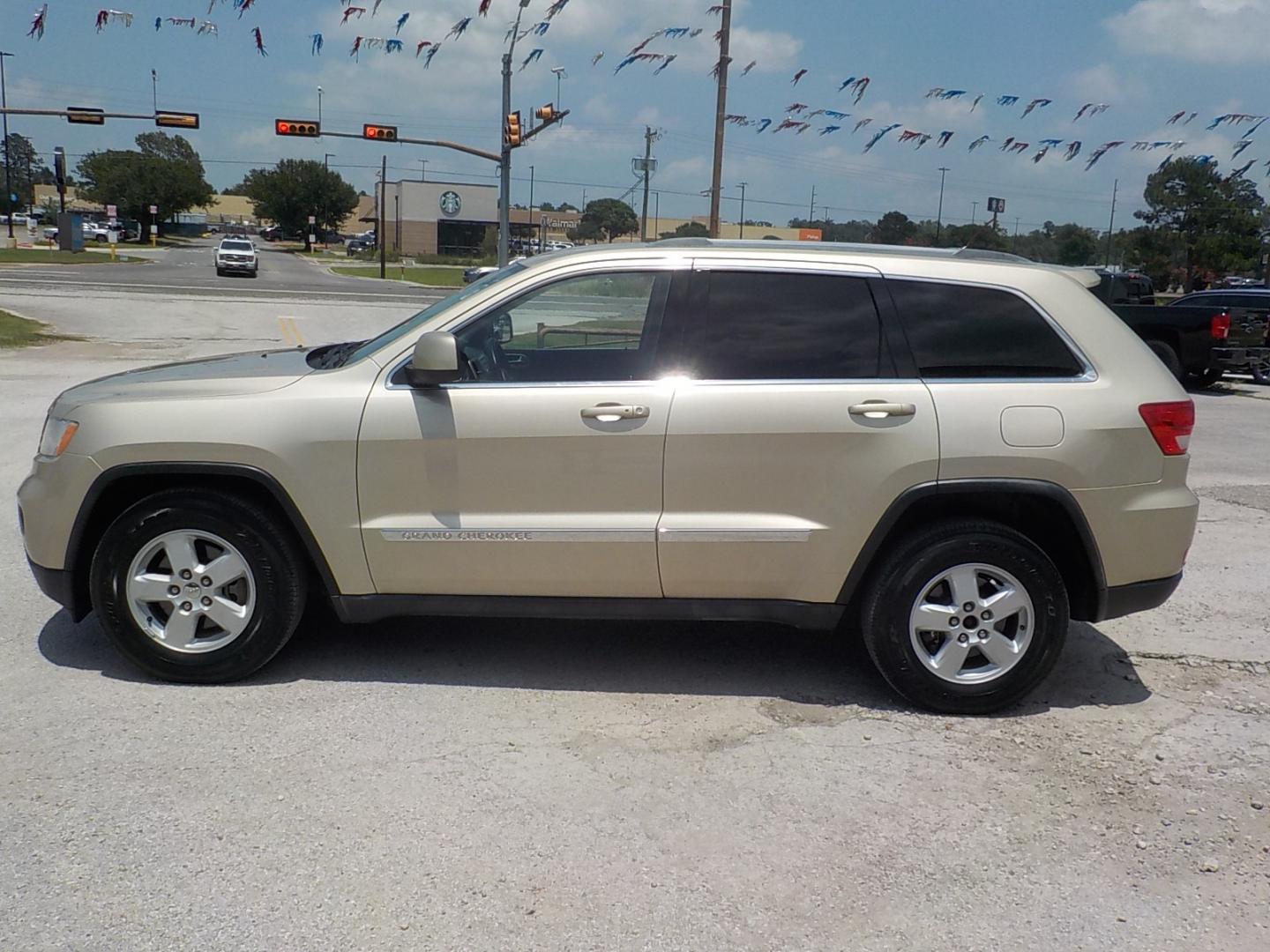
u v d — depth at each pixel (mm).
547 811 3711
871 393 4430
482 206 109562
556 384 4492
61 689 4590
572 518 4492
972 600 4512
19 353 18734
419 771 3959
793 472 4438
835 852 3510
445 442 4457
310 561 4770
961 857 3510
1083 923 3184
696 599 4617
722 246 4664
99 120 33281
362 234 154750
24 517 4699
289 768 3957
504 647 5238
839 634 5543
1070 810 3824
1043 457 4406
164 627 4680
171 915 3084
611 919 3127
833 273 4566
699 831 3611
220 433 4465
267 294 38469
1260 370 20047
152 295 34406
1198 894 3342
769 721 4492
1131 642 5574
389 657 5066
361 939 3008
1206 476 10219
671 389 4453
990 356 4531
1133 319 18688
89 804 3660
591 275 4621
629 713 4527
